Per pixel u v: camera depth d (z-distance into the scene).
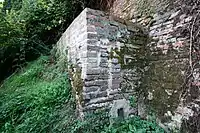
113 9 5.35
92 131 2.56
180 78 2.66
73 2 6.56
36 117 3.04
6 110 3.49
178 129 2.57
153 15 3.41
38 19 7.06
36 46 7.05
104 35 2.86
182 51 2.71
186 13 2.76
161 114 2.85
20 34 7.00
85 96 2.62
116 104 2.91
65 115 2.87
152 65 3.18
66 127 2.68
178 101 2.63
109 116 2.79
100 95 2.76
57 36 7.13
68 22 6.94
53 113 2.97
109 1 5.70
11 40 6.85
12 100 3.68
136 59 3.22
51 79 4.23
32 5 7.21
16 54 6.85
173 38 2.89
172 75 2.80
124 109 3.01
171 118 2.69
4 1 8.86
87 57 2.66
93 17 2.78
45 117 2.93
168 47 2.95
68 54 3.84
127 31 3.15
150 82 3.14
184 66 2.64
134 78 3.17
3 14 7.51
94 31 2.75
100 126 2.65
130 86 3.10
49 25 7.02
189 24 2.67
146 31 3.44
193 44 2.54
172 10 3.03
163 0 3.30
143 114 3.13
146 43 3.38
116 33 3.01
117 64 2.97
